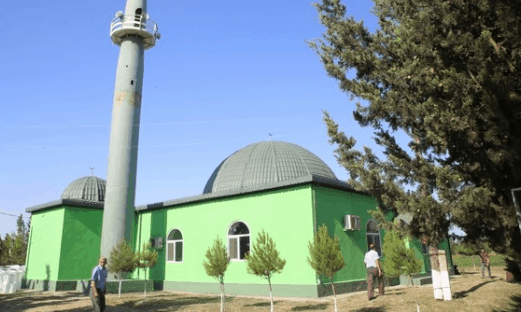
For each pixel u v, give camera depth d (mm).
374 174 11234
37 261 24609
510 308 11383
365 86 11609
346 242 17375
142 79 25422
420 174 10586
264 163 23797
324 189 17000
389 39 11688
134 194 22938
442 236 9508
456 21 7516
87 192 28406
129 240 21875
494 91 6613
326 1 12977
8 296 19984
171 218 22125
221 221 19344
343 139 12070
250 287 17266
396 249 17047
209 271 12922
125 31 25375
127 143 23156
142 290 20594
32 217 26703
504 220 7211
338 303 13312
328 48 12828
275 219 17203
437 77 8094
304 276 15656
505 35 6887
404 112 9953
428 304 11945
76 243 23219
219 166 27031
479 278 21453
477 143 7648
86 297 18203
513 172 6848
